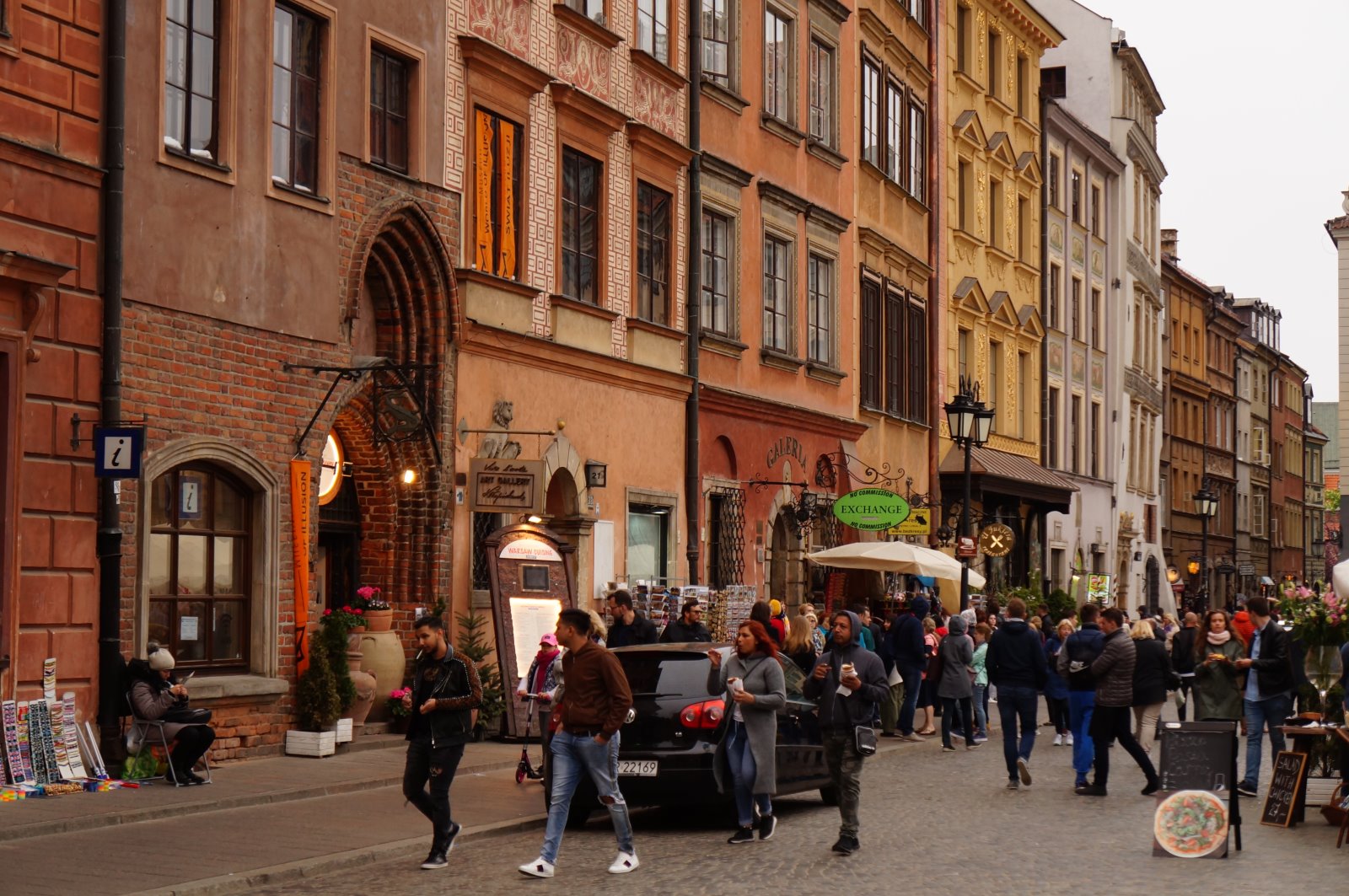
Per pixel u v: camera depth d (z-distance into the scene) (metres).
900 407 45.62
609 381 30.42
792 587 38.41
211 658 21.41
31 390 18.55
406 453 25.16
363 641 24.14
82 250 19.22
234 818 17.42
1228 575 94.38
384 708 24.22
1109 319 67.12
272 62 22.14
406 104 25.22
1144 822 19.05
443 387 25.53
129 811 17.06
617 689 15.06
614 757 15.31
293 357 22.47
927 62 48.31
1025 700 22.50
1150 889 14.46
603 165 30.42
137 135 19.92
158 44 20.25
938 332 48.62
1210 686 22.38
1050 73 68.88
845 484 41.38
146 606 19.95
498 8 27.22
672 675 18.50
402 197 24.61
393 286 24.97
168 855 15.03
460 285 25.91
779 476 37.62
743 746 17.41
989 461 50.53
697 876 15.03
